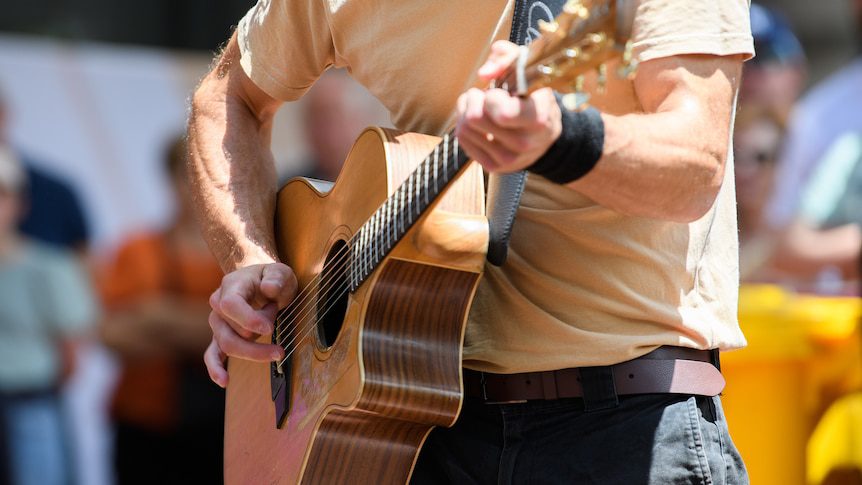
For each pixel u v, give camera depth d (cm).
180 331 1430
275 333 652
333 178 1516
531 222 563
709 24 489
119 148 1478
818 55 2827
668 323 543
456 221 546
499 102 423
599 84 412
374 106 1545
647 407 541
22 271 1427
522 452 560
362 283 572
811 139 1409
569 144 446
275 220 705
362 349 558
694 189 474
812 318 1155
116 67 1482
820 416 1170
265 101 725
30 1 1641
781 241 1376
